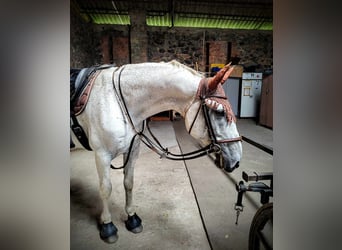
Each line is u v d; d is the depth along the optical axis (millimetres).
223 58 6773
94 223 1604
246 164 2865
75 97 1212
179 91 1110
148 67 1178
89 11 5609
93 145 1220
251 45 6793
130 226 1519
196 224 1627
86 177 2406
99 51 6238
